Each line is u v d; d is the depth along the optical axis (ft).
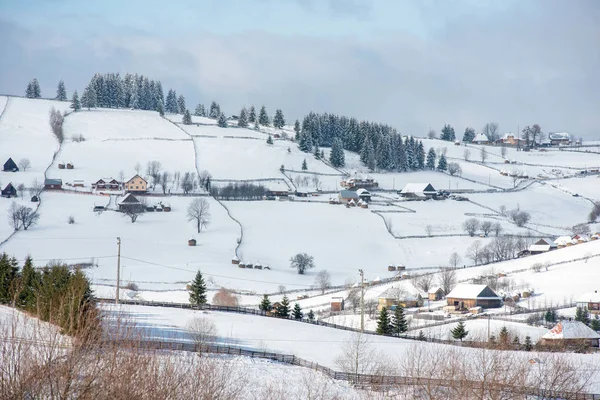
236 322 338.34
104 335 124.88
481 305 465.47
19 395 106.93
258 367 237.45
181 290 498.28
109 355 118.11
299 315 392.06
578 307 412.77
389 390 219.20
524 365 216.54
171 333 273.33
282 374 231.91
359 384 228.43
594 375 249.96
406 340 324.60
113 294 429.79
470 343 303.27
